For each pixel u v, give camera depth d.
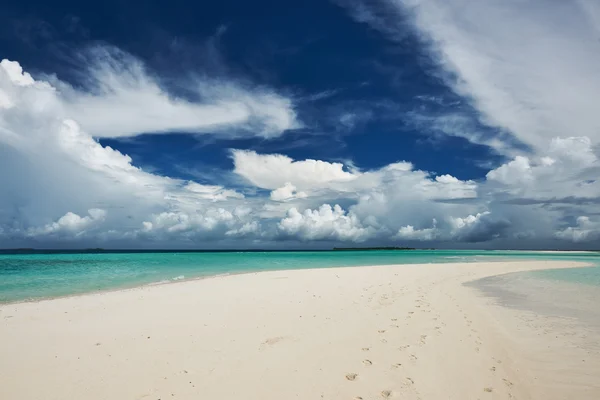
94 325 10.84
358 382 6.84
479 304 14.90
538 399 6.28
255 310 12.77
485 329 10.63
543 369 7.59
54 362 7.82
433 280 23.95
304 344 8.98
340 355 8.23
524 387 6.74
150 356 8.14
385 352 8.46
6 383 6.79
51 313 12.66
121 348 8.70
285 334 9.81
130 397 6.23
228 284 20.61
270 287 18.98
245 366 7.57
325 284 20.25
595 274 31.17
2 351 8.53
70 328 10.52
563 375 7.28
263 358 8.02
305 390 6.49
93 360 7.92
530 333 10.28
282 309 12.95
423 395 6.36
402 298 15.69
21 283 23.22
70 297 16.55
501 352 8.60
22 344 9.05
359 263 50.88
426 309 13.37
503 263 47.12
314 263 50.66
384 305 13.93
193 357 8.07
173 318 11.62
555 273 32.31
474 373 7.34
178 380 6.89
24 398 6.21
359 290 17.86
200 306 13.56
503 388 6.68
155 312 12.55
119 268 37.53
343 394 6.35
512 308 14.05
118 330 10.24
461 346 8.98
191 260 58.69
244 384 6.71
